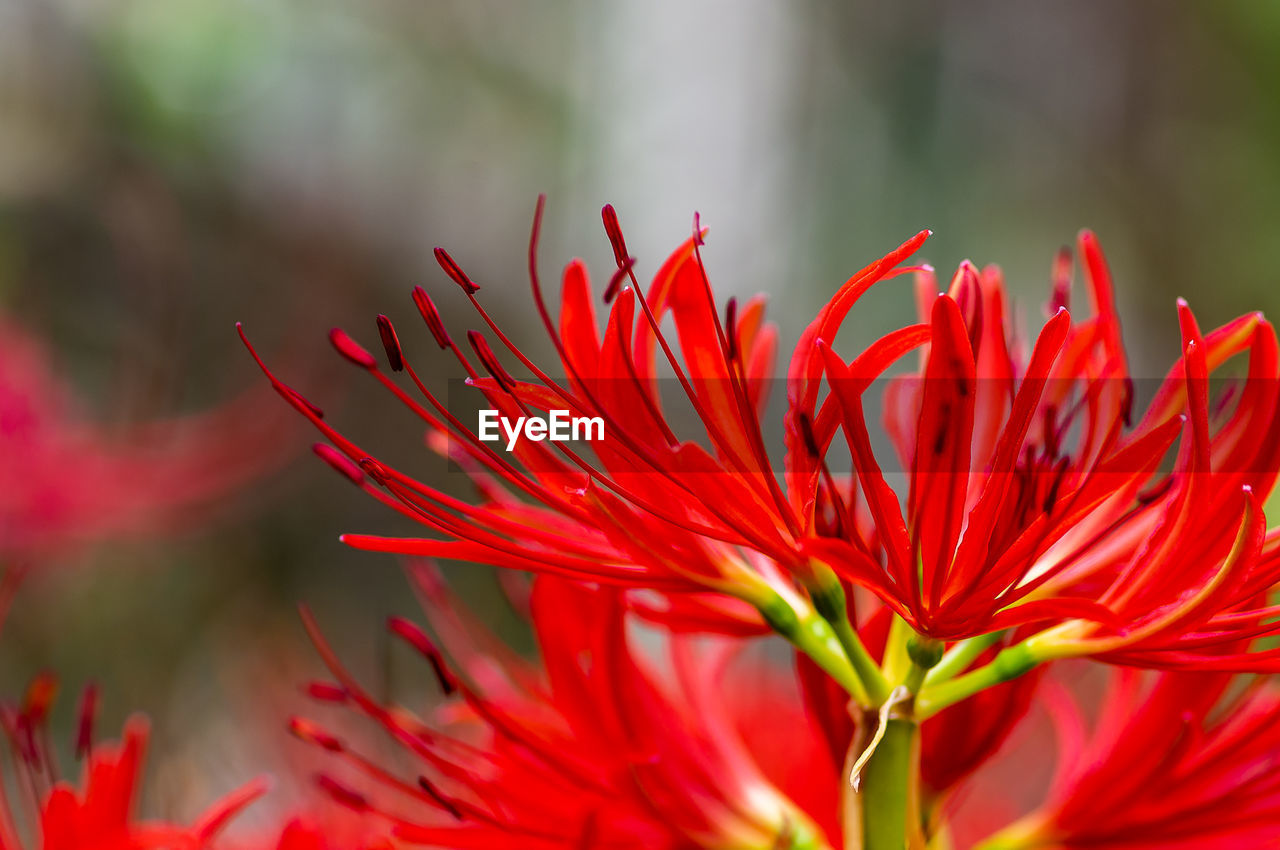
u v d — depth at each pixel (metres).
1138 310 2.34
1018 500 0.42
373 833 0.55
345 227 2.05
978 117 2.44
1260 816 0.45
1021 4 2.41
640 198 2.46
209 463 1.26
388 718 0.47
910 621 0.42
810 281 2.42
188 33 1.95
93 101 1.85
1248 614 0.43
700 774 0.47
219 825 0.49
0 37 1.80
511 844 0.47
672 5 2.51
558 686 0.47
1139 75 2.33
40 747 0.52
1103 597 0.43
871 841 0.44
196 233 1.90
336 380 1.91
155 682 1.19
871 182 2.44
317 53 2.12
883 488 0.42
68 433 1.21
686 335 0.43
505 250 2.27
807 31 2.49
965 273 0.45
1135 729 0.46
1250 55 2.23
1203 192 2.27
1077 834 0.46
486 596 1.30
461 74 2.28
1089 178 2.37
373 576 1.75
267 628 0.99
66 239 1.77
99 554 1.23
